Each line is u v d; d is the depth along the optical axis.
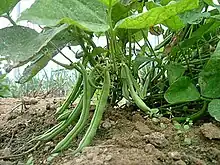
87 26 0.34
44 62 0.47
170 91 0.46
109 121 0.47
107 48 0.48
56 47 0.44
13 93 0.98
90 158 0.38
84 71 0.43
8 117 0.58
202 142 0.43
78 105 0.44
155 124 0.46
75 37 0.45
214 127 0.45
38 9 0.34
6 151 0.47
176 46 0.49
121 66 0.46
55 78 1.12
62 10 0.35
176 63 0.50
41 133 0.50
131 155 0.38
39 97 0.81
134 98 0.45
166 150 0.41
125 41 0.49
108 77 0.43
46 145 0.46
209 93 0.45
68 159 0.40
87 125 0.47
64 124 0.44
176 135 0.44
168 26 0.45
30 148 0.47
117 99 0.51
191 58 0.54
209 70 0.46
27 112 0.58
